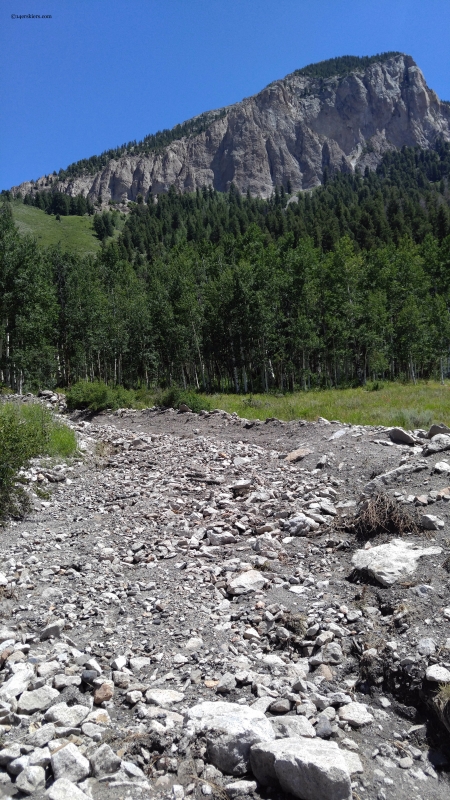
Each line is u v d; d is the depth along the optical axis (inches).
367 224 4741.6
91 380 2421.3
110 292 2960.1
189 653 170.4
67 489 404.2
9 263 1526.8
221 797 115.0
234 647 173.9
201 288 2596.0
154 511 334.0
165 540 281.4
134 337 2305.6
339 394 1337.4
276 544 262.5
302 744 123.5
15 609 208.7
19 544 283.3
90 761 120.9
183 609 201.2
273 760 118.3
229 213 6766.7
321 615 189.5
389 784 119.1
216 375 2667.3
